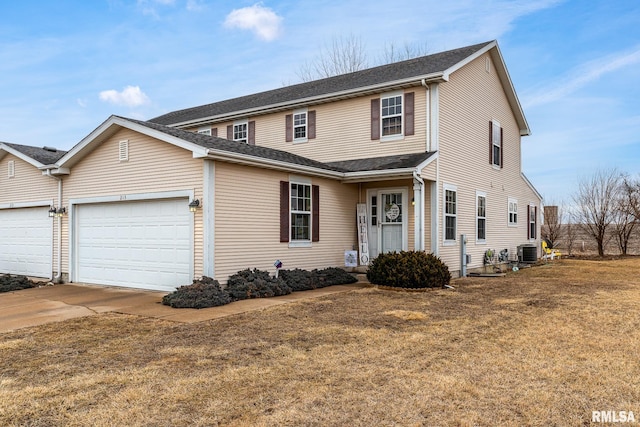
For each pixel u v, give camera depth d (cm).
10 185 1530
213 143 1087
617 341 626
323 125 1541
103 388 460
